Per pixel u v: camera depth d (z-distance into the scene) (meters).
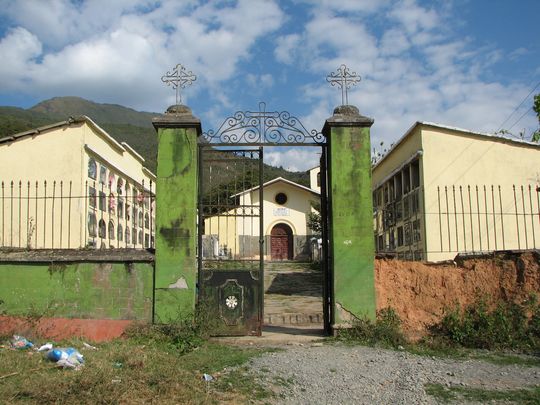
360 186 9.50
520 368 7.38
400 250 19.89
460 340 8.81
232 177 9.91
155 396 5.69
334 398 6.05
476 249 16.62
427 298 9.84
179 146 9.41
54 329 9.05
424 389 6.38
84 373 6.17
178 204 9.27
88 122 17.98
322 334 9.62
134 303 9.11
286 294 18.98
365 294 9.28
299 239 37.56
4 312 9.11
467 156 17.11
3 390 5.56
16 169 17.39
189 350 8.18
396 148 20.53
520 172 17.08
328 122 9.58
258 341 9.02
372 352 8.23
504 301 9.55
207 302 9.31
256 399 5.94
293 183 37.62
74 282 9.17
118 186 21.11
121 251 9.43
